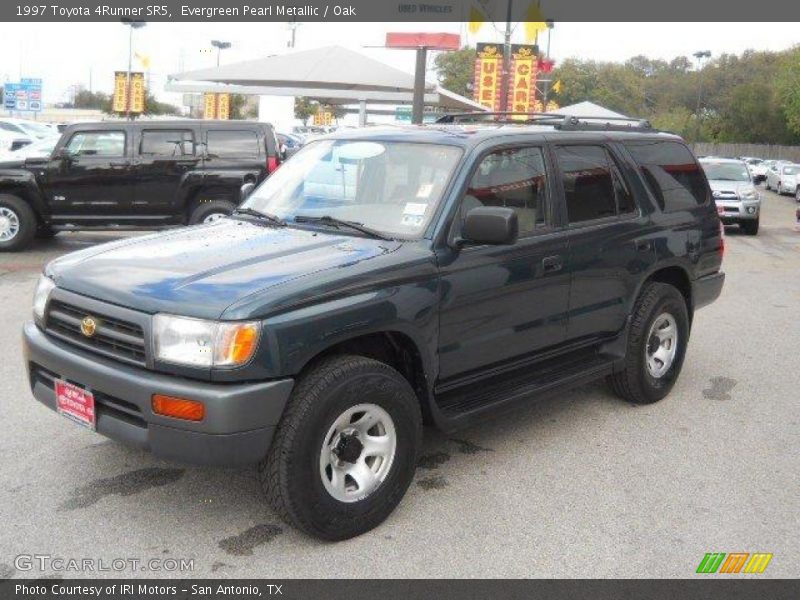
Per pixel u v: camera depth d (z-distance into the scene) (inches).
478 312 165.6
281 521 152.0
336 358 144.0
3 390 219.6
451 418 162.9
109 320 138.9
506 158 176.7
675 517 158.9
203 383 129.7
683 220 224.7
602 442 197.3
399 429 149.8
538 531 151.9
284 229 170.4
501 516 157.3
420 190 166.7
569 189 191.2
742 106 2987.2
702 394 237.8
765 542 149.9
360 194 175.0
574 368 196.4
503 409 173.5
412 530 150.9
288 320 132.6
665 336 225.3
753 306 372.8
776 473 181.5
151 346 132.3
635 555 144.2
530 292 177.3
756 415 220.4
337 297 139.8
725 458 189.3
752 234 717.3
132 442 135.7
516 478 175.0
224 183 476.4
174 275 141.4
